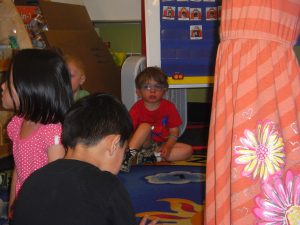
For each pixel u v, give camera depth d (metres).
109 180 0.85
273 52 0.84
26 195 0.84
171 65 2.62
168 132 2.46
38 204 0.82
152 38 2.59
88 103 0.95
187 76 2.63
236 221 0.84
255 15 0.85
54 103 1.12
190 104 3.42
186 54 2.63
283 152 0.84
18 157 1.20
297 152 0.84
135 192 1.87
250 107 0.84
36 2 2.75
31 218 0.82
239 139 0.84
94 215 0.80
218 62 0.91
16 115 1.23
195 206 1.72
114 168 0.94
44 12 2.60
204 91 3.40
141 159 2.32
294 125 0.84
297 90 0.86
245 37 0.85
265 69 0.84
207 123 3.32
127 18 3.13
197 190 1.90
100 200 0.82
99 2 3.13
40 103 1.12
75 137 0.91
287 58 0.86
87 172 0.85
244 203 0.84
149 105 2.42
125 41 3.33
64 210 0.80
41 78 1.11
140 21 3.16
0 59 2.18
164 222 1.56
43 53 1.16
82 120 0.92
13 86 1.13
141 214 1.64
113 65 2.89
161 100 2.46
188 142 2.81
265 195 0.83
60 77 1.14
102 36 3.36
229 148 0.87
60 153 1.12
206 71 2.64
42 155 1.15
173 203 1.75
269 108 0.84
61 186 0.83
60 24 2.69
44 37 2.49
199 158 2.46
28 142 1.16
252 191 0.84
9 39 2.29
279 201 0.83
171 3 2.60
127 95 2.56
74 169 0.85
